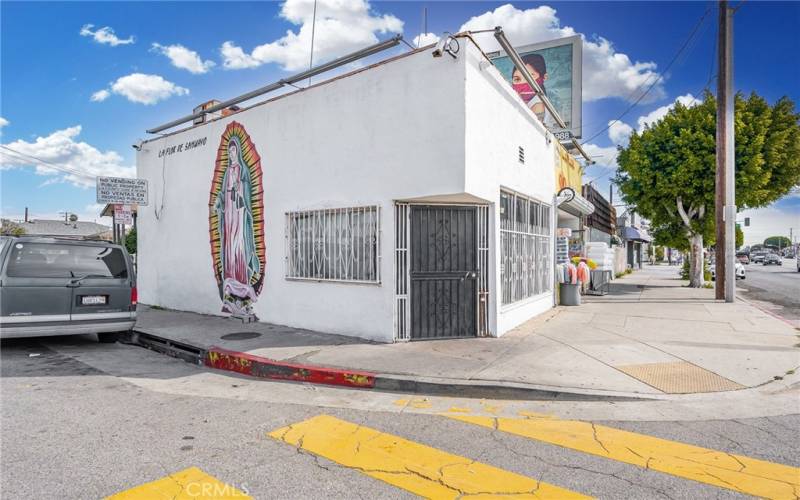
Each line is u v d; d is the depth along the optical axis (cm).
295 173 904
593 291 1559
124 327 823
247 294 1001
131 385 585
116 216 1125
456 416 468
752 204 1664
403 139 746
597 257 1730
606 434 417
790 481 330
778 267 4244
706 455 373
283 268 923
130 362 723
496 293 804
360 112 800
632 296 1497
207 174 1107
